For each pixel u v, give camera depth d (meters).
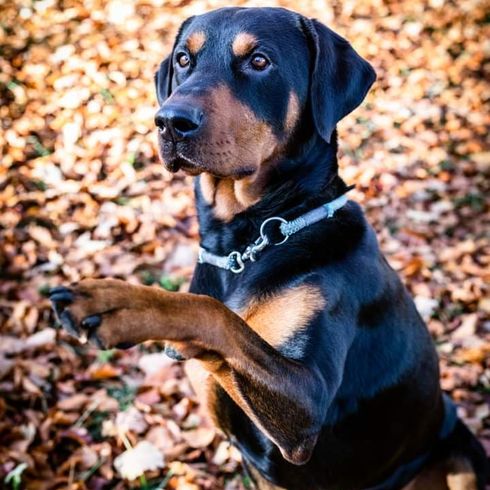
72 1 2.63
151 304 0.80
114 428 1.31
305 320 0.95
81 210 1.75
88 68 2.23
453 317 1.56
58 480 1.23
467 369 1.44
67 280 1.57
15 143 1.91
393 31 2.82
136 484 1.25
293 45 1.02
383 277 1.03
